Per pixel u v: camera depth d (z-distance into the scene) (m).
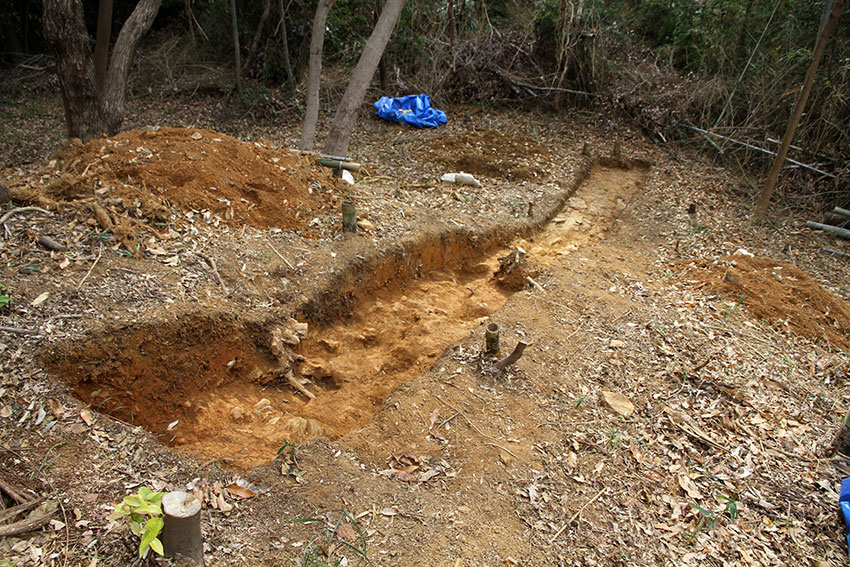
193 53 12.71
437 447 3.70
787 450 4.00
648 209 8.55
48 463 2.98
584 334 5.04
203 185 5.62
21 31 13.56
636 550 3.13
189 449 3.68
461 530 3.08
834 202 8.77
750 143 9.94
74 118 7.74
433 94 11.94
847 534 3.34
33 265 4.20
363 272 5.52
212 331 4.32
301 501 3.12
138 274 4.45
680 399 4.39
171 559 2.50
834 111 9.04
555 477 3.54
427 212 6.89
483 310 5.62
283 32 11.01
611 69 12.00
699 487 3.62
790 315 5.77
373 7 12.71
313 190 6.34
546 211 7.81
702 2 12.53
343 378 4.68
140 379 3.99
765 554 3.21
